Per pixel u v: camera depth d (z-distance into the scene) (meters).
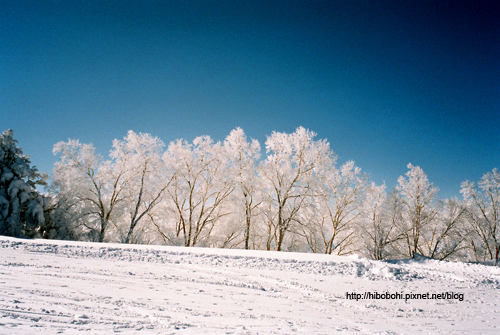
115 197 28.41
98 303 5.52
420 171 29.55
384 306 7.48
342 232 30.55
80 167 26.84
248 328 4.75
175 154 27.23
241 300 7.05
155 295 6.73
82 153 27.38
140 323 4.49
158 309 5.52
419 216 29.14
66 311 4.75
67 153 26.55
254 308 6.39
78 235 29.41
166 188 27.33
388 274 11.91
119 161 27.48
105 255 12.58
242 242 31.69
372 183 29.66
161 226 29.16
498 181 29.02
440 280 11.61
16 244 13.30
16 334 3.33
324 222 29.91
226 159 28.28
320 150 26.39
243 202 27.08
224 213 30.55
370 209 29.55
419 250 30.89
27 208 27.48
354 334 4.81
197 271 10.60
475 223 30.38
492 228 29.12
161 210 28.66
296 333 4.64
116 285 7.46
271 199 27.05
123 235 28.81
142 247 14.77
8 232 25.66
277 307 6.68
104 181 27.77
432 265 13.91
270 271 11.47
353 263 13.19
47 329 3.67
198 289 7.89
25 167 27.80
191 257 13.13
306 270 12.10
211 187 28.14
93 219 29.47
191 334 4.09
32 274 7.96
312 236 30.20
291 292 8.51
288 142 26.59
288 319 5.67
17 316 4.15
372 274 12.06
